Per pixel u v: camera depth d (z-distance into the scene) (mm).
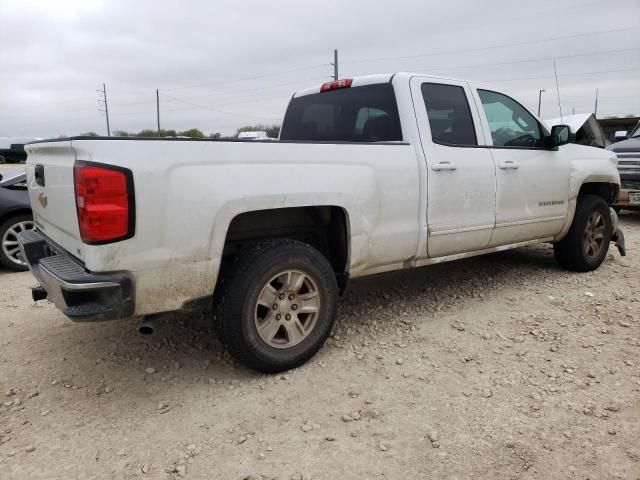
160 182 2787
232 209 3025
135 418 2930
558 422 2828
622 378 3291
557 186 5125
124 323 4320
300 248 3350
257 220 3496
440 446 2637
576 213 5453
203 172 2928
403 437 2721
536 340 3895
